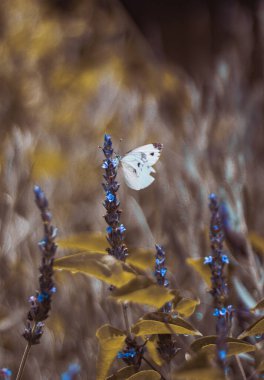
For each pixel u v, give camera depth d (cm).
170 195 94
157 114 119
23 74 164
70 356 87
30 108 155
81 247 71
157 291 59
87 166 128
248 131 110
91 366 83
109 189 63
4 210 98
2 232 97
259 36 129
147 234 90
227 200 83
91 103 149
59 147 134
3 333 90
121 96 139
